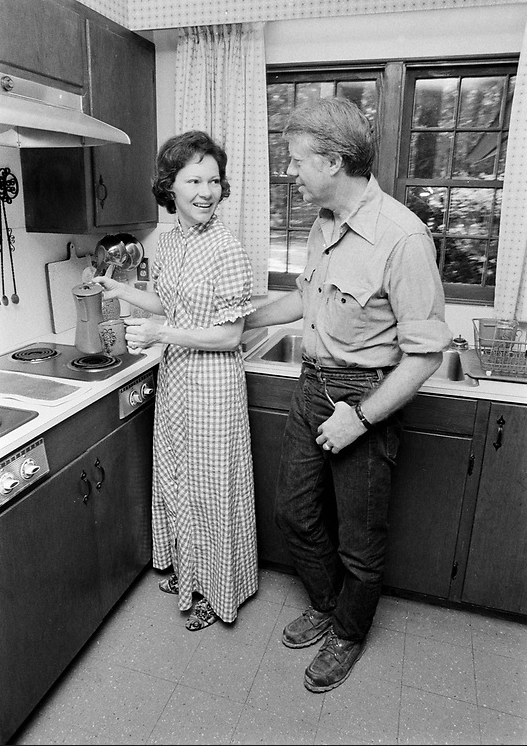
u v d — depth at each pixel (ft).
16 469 4.66
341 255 4.97
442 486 6.36
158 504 6.82
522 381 6.15
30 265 7.22
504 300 7.25
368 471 5.33
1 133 5.42
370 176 4.88
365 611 5.78
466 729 5.38
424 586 6.81
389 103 7.38
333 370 5.33
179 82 7.82
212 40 7.54
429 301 4.68
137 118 7.67
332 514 6.73
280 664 6.11
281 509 6.06
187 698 5.66
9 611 4.75
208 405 5.92
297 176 4.89
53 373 6.19
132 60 7.42
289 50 7.57
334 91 7.71
